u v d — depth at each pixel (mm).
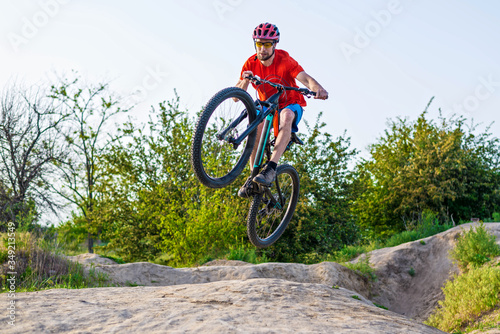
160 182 18219
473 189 20500
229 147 14953
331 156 19297
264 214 4387
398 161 22688
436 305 10109
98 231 20719
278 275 10672
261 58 4059
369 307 4883
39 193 18750
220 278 10492
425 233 15891
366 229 23391
